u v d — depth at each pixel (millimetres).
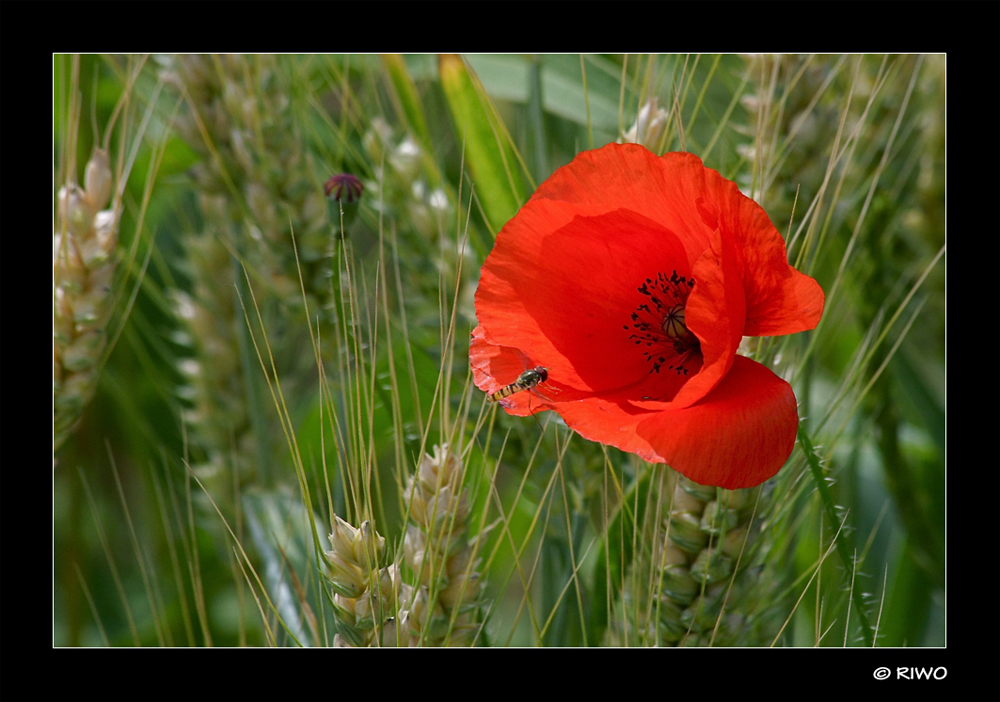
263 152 562
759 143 533
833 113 553
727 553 517
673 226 496
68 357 553
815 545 570
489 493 506
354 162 586
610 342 503
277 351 588
